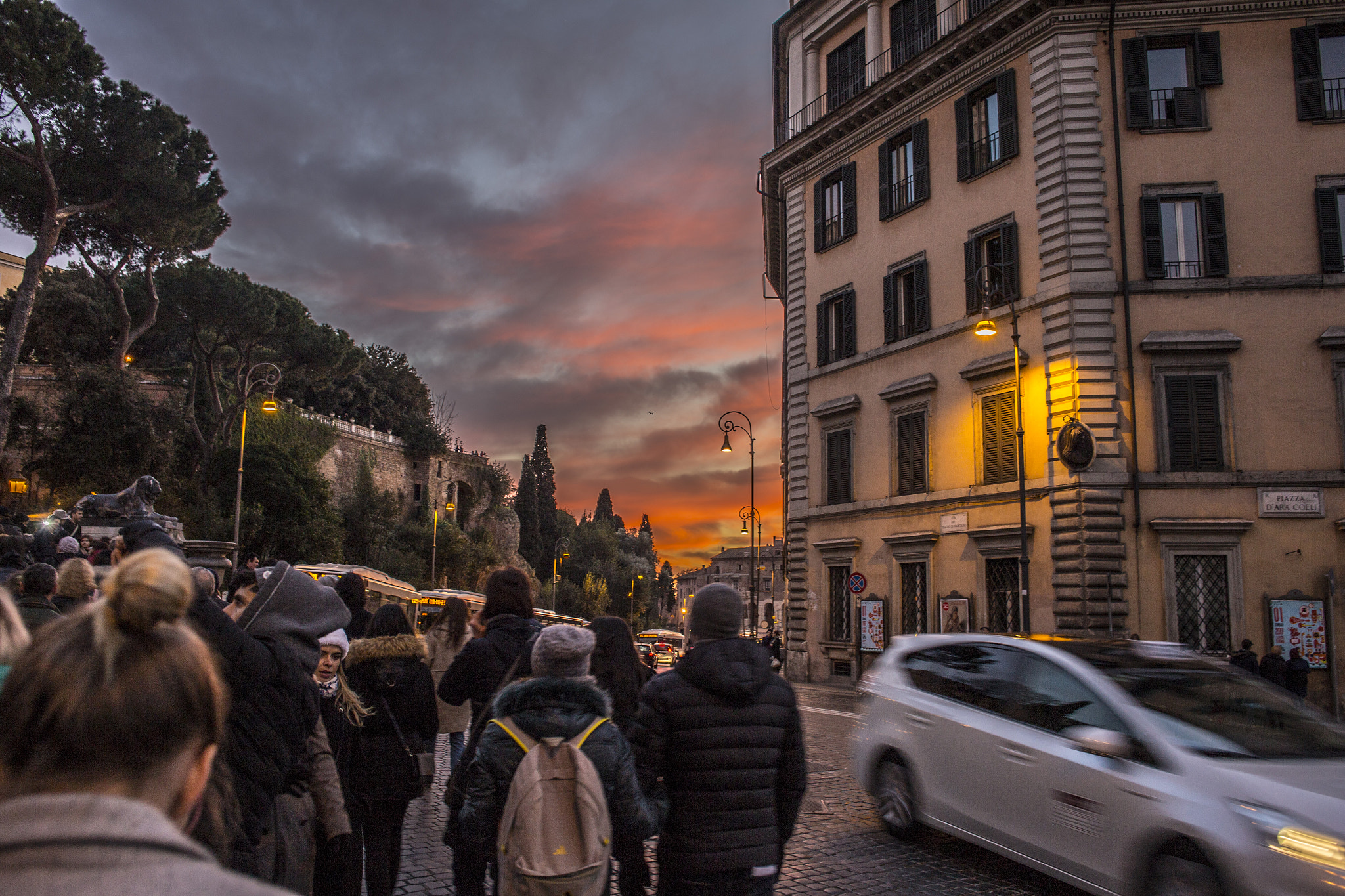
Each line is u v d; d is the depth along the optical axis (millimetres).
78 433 38312
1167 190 19203
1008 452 20188
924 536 21812
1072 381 18812
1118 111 19516
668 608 152875
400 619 4875
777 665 25531
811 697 19797
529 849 3078
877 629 23125
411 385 90312
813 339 26625
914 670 7516
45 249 30625
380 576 24047
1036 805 5812
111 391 37812
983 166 21625
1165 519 17953
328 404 78750
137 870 889
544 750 3236
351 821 4332
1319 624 17312
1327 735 5504
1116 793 5238
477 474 89000
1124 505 18297
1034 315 19844
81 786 1055
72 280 51156
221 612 2846
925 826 7070
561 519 115938
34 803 932
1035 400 19594
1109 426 18516
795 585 26297
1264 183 18938
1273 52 19250
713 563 132625
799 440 26719
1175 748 5141
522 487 104688
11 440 39094
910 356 23125
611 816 3336
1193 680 5910
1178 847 4828
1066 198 19406
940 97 22734
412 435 79875
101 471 37844
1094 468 18422
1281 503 17891
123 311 38281
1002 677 6605
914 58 22797
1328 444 18016
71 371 38688
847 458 24984
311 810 3525
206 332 50188
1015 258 20406
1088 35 19781
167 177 32969
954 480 21531
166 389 48312
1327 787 4730
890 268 23938
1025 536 17891
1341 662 17156
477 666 4789
